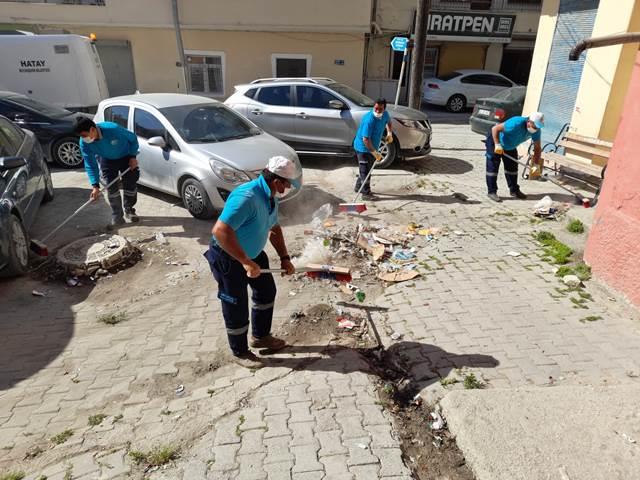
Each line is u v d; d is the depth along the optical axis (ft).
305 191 25.66
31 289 15.69
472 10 64.49
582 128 26.84
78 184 27.07
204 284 16.01
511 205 23.09
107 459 8.92
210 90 54.49
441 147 37.32
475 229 19.89
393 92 61.72
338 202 23.85
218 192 20.52
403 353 11.87
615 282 14.15
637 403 9.58
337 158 33.22
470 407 9.52
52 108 31.65
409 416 9.87
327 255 17.52
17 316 14.16
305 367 11.51
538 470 8.09
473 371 11.04
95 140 18.67
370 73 64.39
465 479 8.38
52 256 17.74
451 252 17.56
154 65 53.21
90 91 39.37
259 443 8.99
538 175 23.25
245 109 31.50
